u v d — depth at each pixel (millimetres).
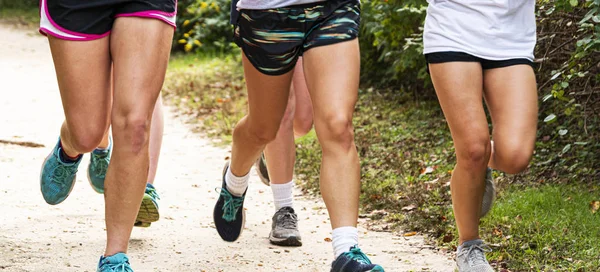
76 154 5109
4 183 6871
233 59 16938
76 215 5957
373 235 5879
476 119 4242
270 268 4945
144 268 4816
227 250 5332
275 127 4684
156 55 3943
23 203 6219
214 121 11070
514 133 4215
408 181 7277
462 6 4359
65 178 5199
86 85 4016
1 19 24578
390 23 9828
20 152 8391
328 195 3945
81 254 4953
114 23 3973
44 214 5914
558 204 6086
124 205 3971
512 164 4211
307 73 4109
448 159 7910
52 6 3934
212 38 18891
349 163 3943
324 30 4055
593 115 7246
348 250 3859
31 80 14508
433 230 5855
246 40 4273
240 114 11328
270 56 4215
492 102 4355
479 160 4250
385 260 5199
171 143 9805
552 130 8000
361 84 12242
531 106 4273
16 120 10500
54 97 12625
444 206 6410
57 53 3990
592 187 6570
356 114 10555
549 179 6941
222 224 5367
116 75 3936
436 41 4355
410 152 8398
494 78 4340
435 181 7137
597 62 6406
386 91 11750
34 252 4910
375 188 7102
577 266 4797
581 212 5836
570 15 6566
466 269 4453
